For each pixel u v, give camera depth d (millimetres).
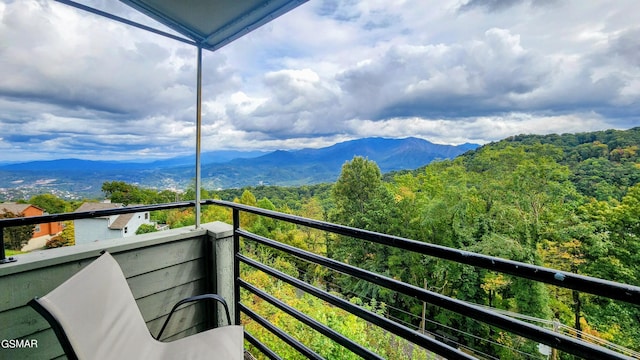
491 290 11375
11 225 1199
